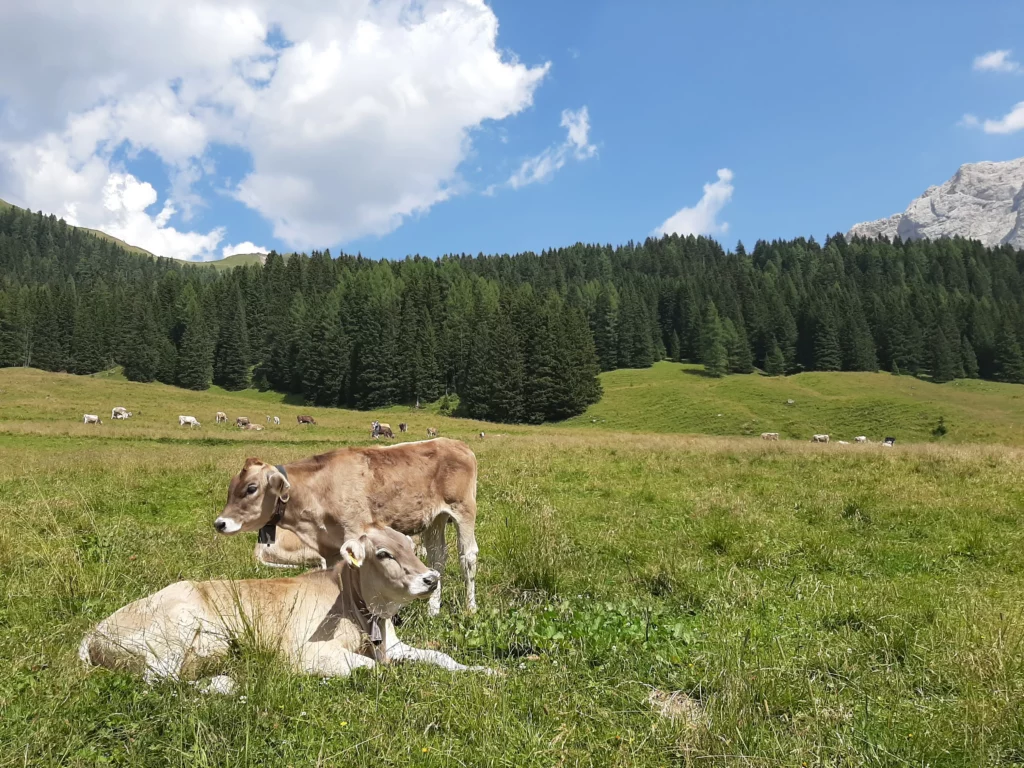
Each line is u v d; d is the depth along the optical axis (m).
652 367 124.31
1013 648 4.82
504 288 136.50
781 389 86.12
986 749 3.64
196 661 4.52
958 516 11.13
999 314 123.81
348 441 36.84
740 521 10.42
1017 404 87.00
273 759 3.39
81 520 9.60
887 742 3.75
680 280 150.25
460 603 6.70
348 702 4.02
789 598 6.91
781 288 151.50
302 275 145.75
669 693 4.42
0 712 3.70
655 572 7.61
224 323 116.50
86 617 5.46
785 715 4.04
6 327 107.75
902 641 5.35
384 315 101.50
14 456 19.64
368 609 5.06
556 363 85.44
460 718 3.84
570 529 10.25
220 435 35.88
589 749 3.57
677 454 22.39
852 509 11.93
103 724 3.70
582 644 5.10
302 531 6.83
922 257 181.12
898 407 71.62
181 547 8.30
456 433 54.22
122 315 118.94
